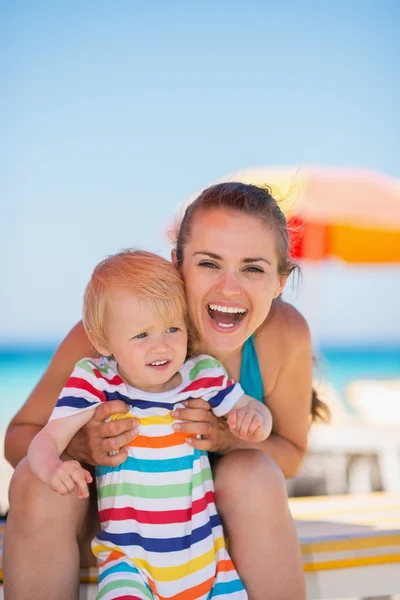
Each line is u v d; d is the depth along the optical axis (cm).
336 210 860
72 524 221
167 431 232
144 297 235
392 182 969
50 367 274
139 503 224
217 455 256
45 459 217
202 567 221
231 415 240
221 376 249
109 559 222
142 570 219
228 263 245
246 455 238
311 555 262
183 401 241
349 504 331
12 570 219
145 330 236
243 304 247
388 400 952
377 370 2839
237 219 246
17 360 2853
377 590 267
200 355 259
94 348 268
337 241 915
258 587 229
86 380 237
